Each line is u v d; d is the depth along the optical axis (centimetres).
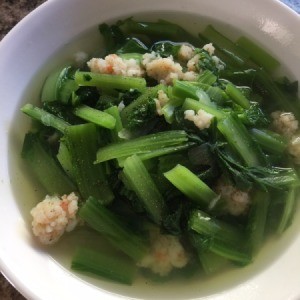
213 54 22
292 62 21
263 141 20
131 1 21
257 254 19
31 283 16
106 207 19
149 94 19
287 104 21
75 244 19
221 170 19
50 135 20
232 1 21
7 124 19
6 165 19
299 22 20
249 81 22
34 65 20
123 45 22
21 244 17
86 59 21
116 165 19
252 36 21
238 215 19
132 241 19
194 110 19
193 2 21
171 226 18
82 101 20
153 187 18
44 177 20
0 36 23
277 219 20
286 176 20
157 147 18
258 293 18
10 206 18
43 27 20
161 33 22
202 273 19
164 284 19
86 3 20
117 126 19
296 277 17
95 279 18
